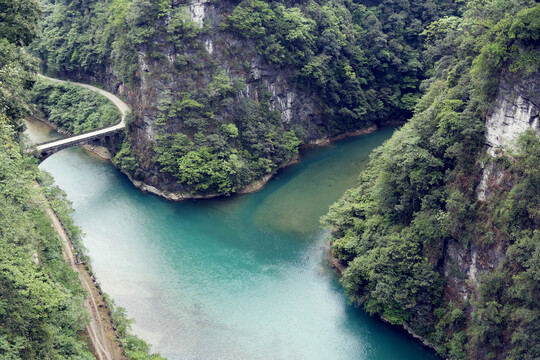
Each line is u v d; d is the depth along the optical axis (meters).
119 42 90.06
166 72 86.69
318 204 85.12
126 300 62.78
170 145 87.62
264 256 72.38
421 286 56.59
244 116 93.88
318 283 66.81
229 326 59.47
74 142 88.12
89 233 76.19
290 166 99.12
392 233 60.78
